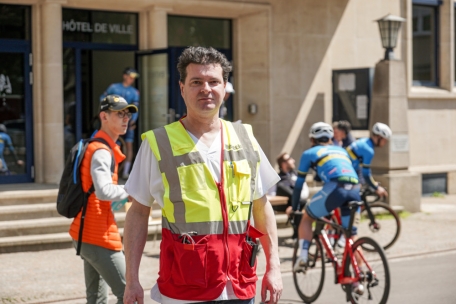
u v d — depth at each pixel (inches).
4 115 452.4
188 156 132.5
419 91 596.4
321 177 288.4
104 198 188.1
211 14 511.5
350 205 264.5
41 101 456.1
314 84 539.5
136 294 133.0
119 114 198.7
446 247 389.4
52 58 449.7
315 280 277.3
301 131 535.2
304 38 534.3
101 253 191.0
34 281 305.3
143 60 485.4
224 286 130.6
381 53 567.2
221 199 132.1
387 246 384.8
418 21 613.3
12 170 454.6
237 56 525.7
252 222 144.3
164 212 133.2
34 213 390.0
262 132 520.7
